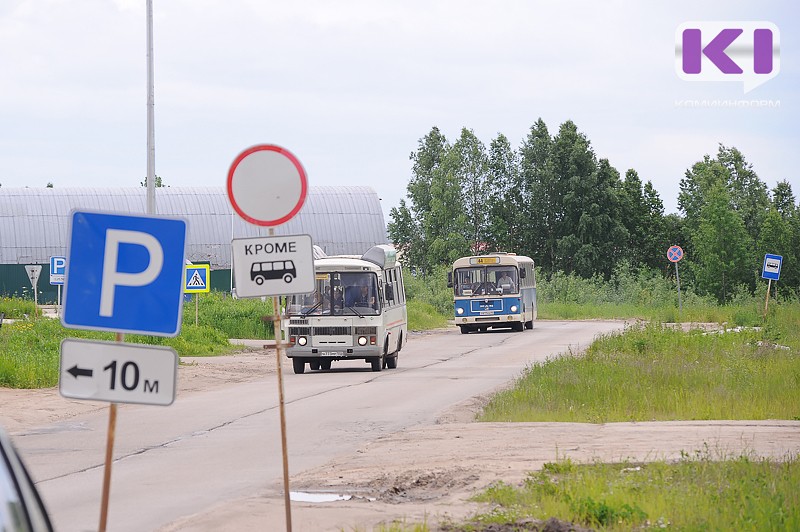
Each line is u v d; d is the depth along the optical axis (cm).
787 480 1659
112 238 1148
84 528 1521
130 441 2475
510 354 5394
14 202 12988
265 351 5806
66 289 1138
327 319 4453
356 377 4181
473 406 3086
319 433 2559
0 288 12644
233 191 1533
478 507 1608
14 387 3678
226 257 13250
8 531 597
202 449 2330
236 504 1666
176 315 1153
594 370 3575
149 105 5738
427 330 8525
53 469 2081
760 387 3094
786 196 18100
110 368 1139
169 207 13400
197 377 4181
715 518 1411
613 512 1480
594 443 2228
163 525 1534
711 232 13538
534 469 1928
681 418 2661
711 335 4891
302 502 1684
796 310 7344
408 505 1644
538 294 12700
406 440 2392
